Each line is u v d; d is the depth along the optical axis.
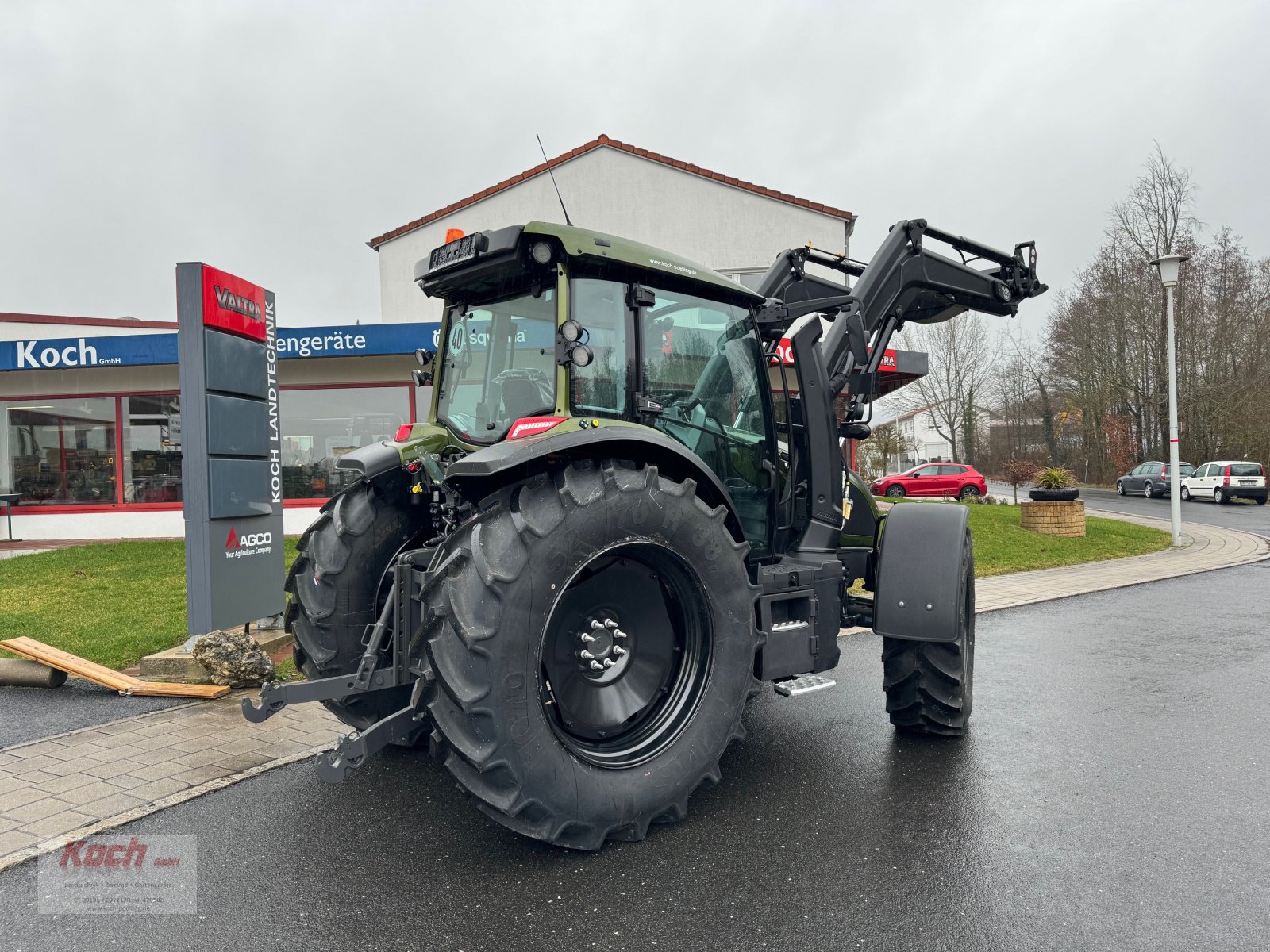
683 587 3.33
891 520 4.32
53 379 15.41
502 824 2.84
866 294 4.88
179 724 4.64
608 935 2.50
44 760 4.07
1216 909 2.63
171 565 10.98
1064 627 7.69
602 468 3.09
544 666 3.11
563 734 3.05
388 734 2.81
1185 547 15.45
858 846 3.09
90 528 15.34
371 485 4.03
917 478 31.16
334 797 3.61
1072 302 44.53
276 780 3.81
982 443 62.22
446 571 2.81
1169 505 29.23
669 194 22.20
